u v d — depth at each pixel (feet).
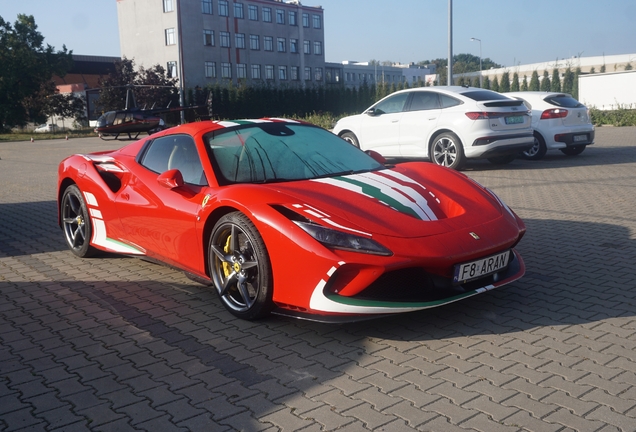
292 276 10.74
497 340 10.57
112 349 10.77
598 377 9.02
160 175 13.20
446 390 8.77
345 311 10.34
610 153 41.73
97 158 16.94
